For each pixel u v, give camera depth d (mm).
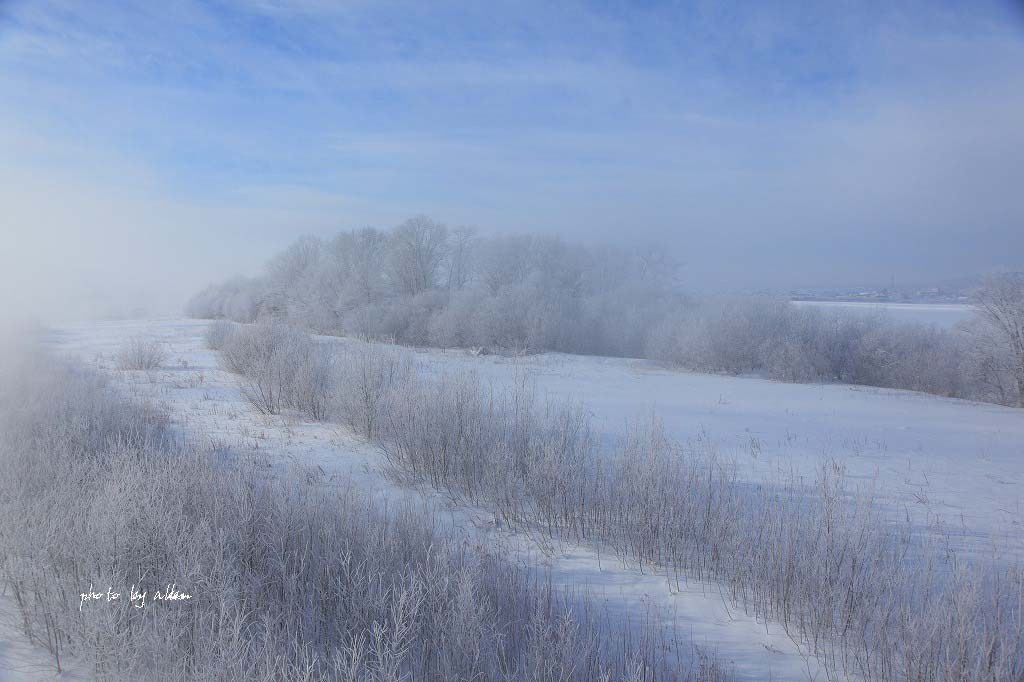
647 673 3797
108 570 4246
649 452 7078
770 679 3904
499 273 46438
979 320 23906
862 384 26203
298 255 47000
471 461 8102
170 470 5691
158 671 3486
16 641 4000
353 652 3662
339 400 11570
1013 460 10492
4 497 5590
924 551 4883
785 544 4980
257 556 4766
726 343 28188
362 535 5102
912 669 3742
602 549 6211
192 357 24812
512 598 4496
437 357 28984
